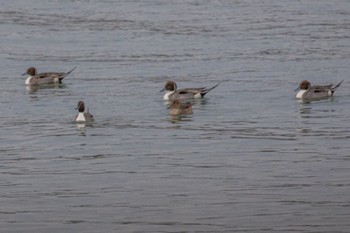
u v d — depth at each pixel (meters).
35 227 29.30
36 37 70.12
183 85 51.75
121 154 37.19
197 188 32.75
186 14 79.88
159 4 85.62
